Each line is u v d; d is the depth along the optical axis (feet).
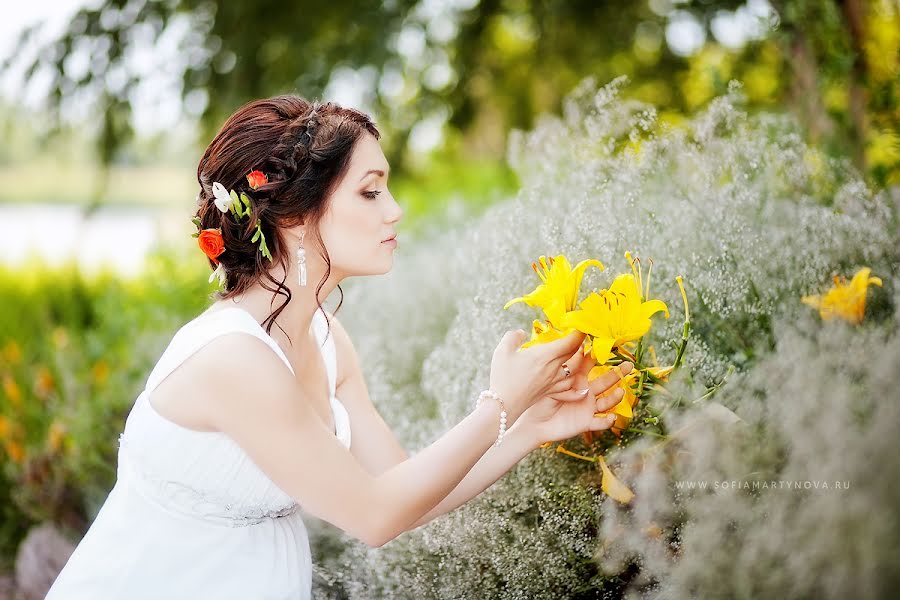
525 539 5.25
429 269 8.53
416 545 5.63
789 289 5.38
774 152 6.18
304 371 5.27
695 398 4.94
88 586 4.85
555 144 7.20
